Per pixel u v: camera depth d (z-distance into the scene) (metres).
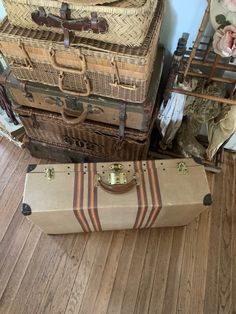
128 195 1.04
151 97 1.04
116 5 0.79
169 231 1.34
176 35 1.15
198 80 1.19
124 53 0.85
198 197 1.04
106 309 1.16
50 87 1.08
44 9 0.82
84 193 1.04
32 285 1.20
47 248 1.29
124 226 1.27
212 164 1.44
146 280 1.23
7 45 0.94
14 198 1.42
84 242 1.31
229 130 1.20
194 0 0.99
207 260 1.27
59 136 1.34
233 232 1.34
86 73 0.96
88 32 0.85
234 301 1.19
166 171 1.08
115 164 1.09
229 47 0.91
